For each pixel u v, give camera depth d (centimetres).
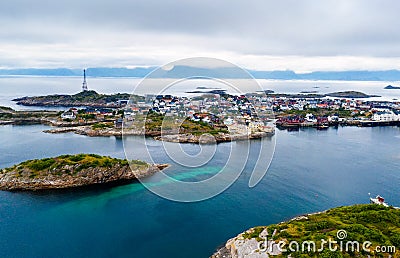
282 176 9844
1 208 7581
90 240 6212
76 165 9169
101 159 9562
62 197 8188
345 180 9719
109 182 9062
